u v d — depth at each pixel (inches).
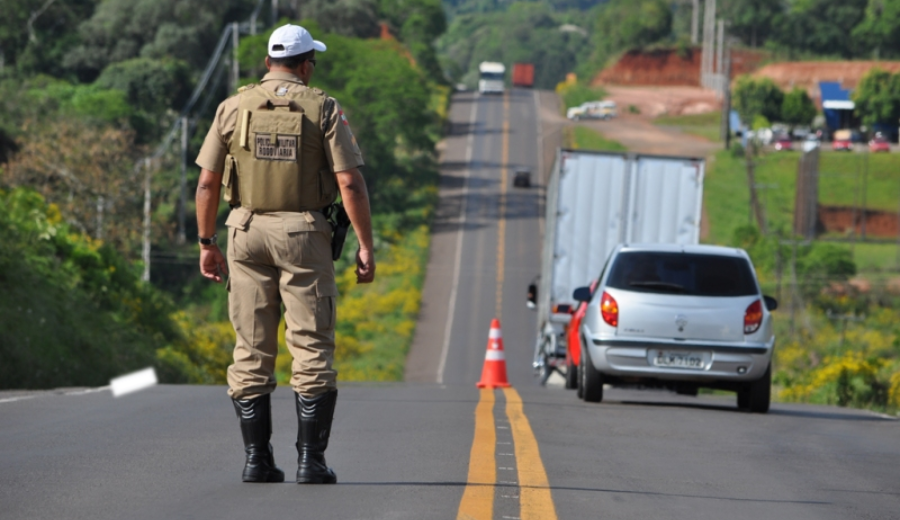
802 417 1649.9
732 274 1759.4
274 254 739.4
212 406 1389.0
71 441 1006.4
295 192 738.2
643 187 3221.0
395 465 900.0
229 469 852.0
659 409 1637.6
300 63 761.0
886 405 2492.6
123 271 3117.6
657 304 1732.3
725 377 1718.8
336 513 679.7
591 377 1770.4
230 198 749.3
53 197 7568.9
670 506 764.6
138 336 2800.2
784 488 882.8
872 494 870.4
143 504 700.7
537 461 949.2
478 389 2156.7
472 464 912.3
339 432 1141.1
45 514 666.2
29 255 2576.3
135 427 1130.7
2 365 1953.7
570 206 3230.8
